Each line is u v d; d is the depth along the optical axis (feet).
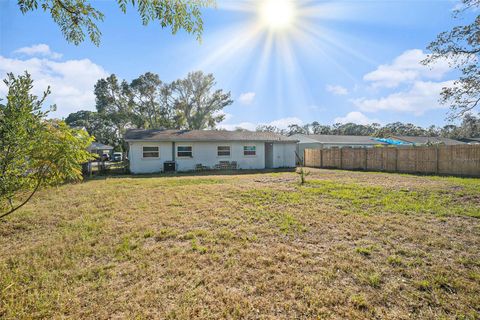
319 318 6.97
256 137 62.80
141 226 15.10
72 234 13.91
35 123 7.97
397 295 7.98
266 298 7.91
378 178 36.52
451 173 40.45
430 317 6.94
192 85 103.81
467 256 10.62
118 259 10.75
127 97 107.55
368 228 14.30
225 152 58.54
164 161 52.70
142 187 29.91
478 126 30.48
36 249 11.91
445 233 13.35
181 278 9.15
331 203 20.35
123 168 57.67
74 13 10.19
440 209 17.92
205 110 107.34
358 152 55.88
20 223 15.87
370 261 10.28
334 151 61.82
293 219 16.06
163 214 17.70
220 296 8.03
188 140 53.52
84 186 30.76
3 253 11.56
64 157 8.37
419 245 11.88
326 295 7.97
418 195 22.63
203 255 10.98
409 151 46.55
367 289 8.32
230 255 10.99
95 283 8.83
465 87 24.93
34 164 8.20
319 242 12.40
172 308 7.45
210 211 18.33
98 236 13.57
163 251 11.46
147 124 108.06
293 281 8.79
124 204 20.94
